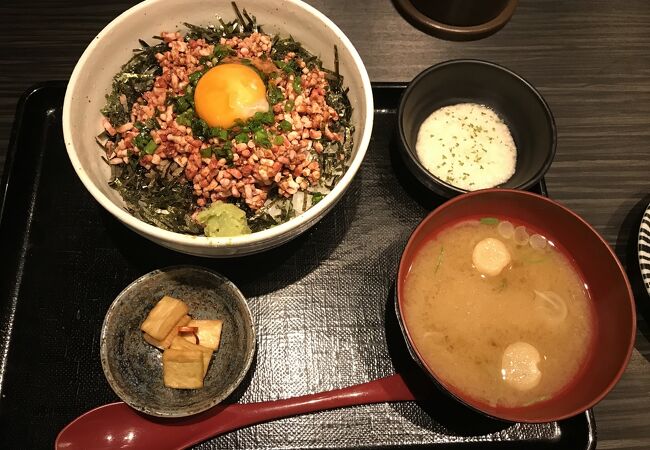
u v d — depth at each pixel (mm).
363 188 307
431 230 271
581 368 255
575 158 332
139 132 284
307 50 306
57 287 276
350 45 281
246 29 309
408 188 308
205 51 298
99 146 281
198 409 232
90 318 270
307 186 287
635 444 264
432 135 322
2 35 343
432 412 256
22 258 283
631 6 376
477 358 252
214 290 267
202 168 275
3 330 266
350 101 292
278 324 272
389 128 324
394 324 273
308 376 262
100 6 353
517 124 323
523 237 278
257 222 277
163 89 293
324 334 271
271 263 286
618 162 332
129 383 248
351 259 289
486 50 361
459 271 270
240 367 246
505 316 261
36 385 256
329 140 295
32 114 310
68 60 338
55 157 305
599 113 346
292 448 247
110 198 263
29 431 248
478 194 264
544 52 363
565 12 374
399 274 245
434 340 255
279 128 283
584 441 250
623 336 241
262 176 270
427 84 310
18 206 291
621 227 314
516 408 242
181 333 251
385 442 250
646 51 367
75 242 286
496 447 254
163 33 297
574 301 267
